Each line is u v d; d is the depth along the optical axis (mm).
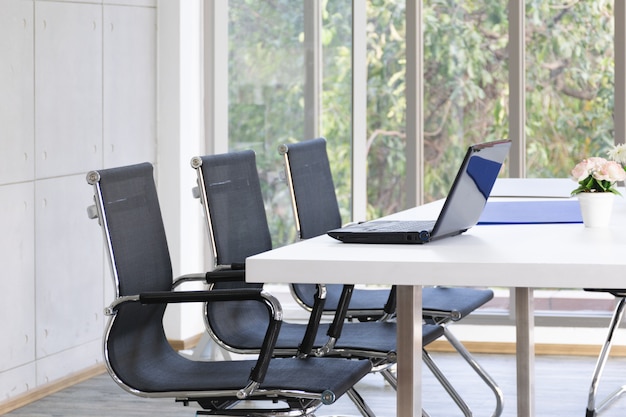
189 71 6820
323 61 6922
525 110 6668
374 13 6844
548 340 6555
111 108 6227
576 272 2398
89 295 6043
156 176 6758
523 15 6621
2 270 5266
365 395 5570
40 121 5559
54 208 5691
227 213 3910
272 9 6945
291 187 4383
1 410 5270
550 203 3971
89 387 5816
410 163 6797
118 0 6289
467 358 4648
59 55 5723
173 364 3396
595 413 5051
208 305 3742
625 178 3223
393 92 6844
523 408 3807
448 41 6762
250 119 6996
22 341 5438
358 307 4316
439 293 4668
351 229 2988
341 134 6934
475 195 3029
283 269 2549
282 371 3242
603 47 6559
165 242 3549
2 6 5242
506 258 2504
